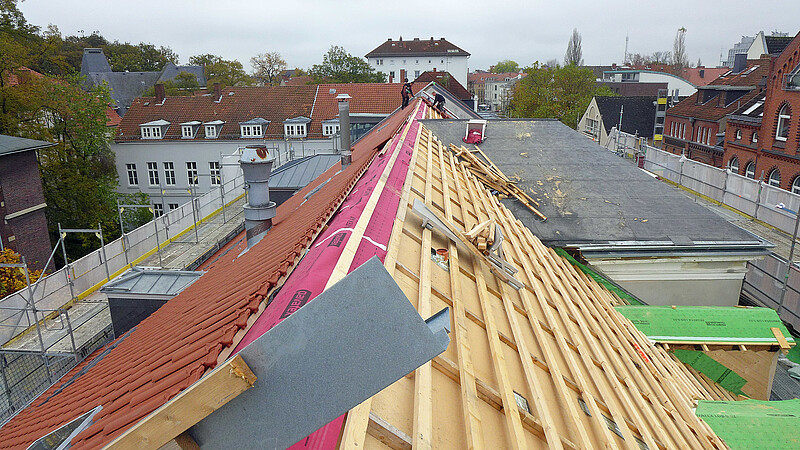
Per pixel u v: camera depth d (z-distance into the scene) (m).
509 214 10.93
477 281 5.86
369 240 5.23
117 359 6.23
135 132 48.22
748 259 10.83
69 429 3.75
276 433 2.11
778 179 31.91
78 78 41.09
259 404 2.09
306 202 11.94
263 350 2.02
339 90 49.62
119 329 11.16
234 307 4.65
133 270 11.52
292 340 1.99
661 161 30.77
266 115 48.62
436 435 3.19
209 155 47.78
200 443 2.20
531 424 3.79
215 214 29.72
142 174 48.50
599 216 11.65
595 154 14.80
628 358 6.70
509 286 6.46
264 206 9.72
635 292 11.22
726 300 11.34
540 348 5.26
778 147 31.59
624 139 36.06
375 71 110.62
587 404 4.55
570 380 4.97
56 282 18.41
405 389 3.55
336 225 5.78
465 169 12.29
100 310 18.45
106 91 40.12
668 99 57.16
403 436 2.97
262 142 47.03
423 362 1.95
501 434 3.56
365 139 22.80
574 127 58.09
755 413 6.44
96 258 20.23
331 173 16.67
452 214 7.96
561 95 59.50
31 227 28.31
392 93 48.62
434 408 3.44
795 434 6.35
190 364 3.81
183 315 6.18
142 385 4.00
